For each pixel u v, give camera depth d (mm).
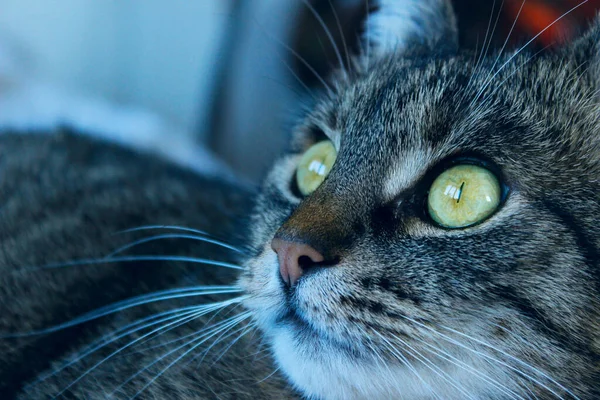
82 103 554
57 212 458
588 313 317
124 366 391
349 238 322
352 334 319
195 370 388
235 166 530
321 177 376
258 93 507
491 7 396
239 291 359
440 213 325
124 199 465
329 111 389
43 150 494
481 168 325
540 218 318
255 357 383
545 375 319
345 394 332
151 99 549
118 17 537
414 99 346
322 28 481
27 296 421
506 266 316
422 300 316
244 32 509
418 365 320
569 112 336
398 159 336
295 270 323
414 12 421
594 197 323
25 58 561
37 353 406
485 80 343
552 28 380
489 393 323
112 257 432
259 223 386
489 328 316
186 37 526
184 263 426
